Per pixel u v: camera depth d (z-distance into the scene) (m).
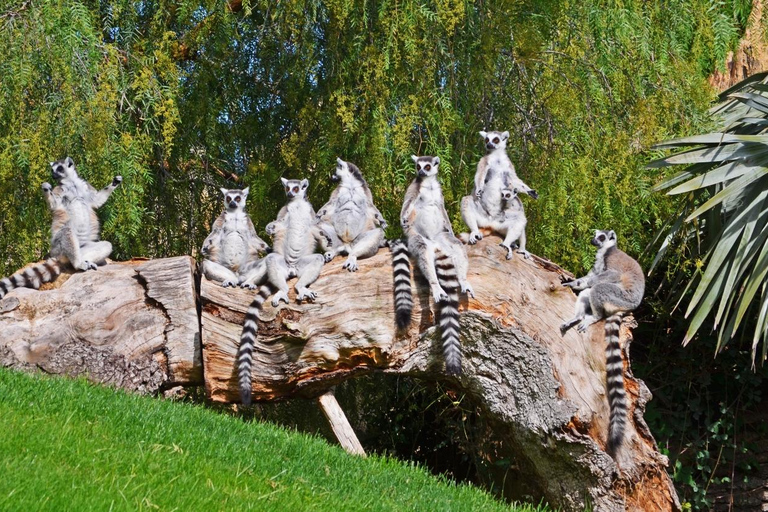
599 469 16.64
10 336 17.30
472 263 17.36
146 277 17.61
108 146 19.70
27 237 20.56
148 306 17.69
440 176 21.05
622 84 21.92
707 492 24.16
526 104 23.05
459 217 20.73
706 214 22.06
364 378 25.45
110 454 12.23
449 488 15.37
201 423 14.91
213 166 25.14
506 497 21.50
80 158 19.88
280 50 23.89
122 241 20.64
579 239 21.02
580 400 16.72
